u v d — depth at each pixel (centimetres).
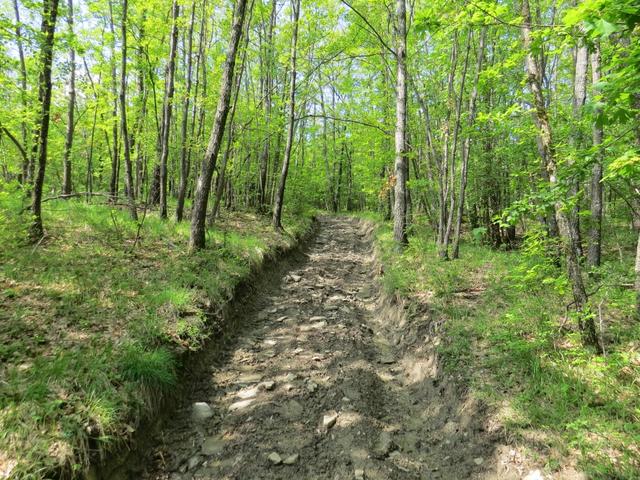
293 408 412
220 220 1230
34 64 648
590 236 698
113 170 1222
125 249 698
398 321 633
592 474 253
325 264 1141
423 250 883
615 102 272
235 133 1299
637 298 421
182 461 336
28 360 346
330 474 321
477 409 361
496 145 1004
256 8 1289
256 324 647
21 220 623
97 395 323
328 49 1183
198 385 448
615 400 307
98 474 279
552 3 701
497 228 1140
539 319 459
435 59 914
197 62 1034
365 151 1741
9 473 237
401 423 399
